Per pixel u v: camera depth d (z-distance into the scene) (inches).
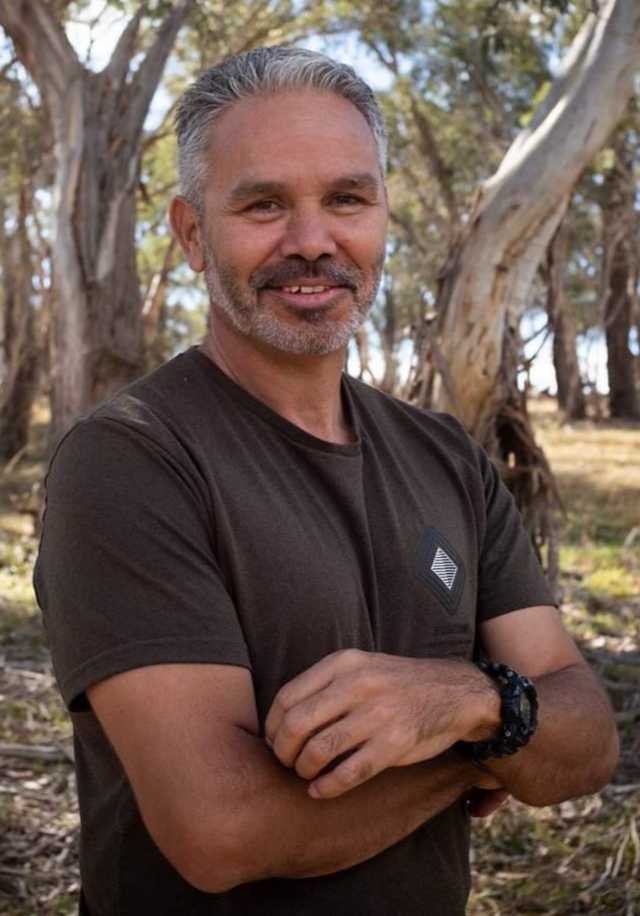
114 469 64.4
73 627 62.9
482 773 67.9
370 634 69.3
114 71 424.5
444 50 658.8
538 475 248.1
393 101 765.3
